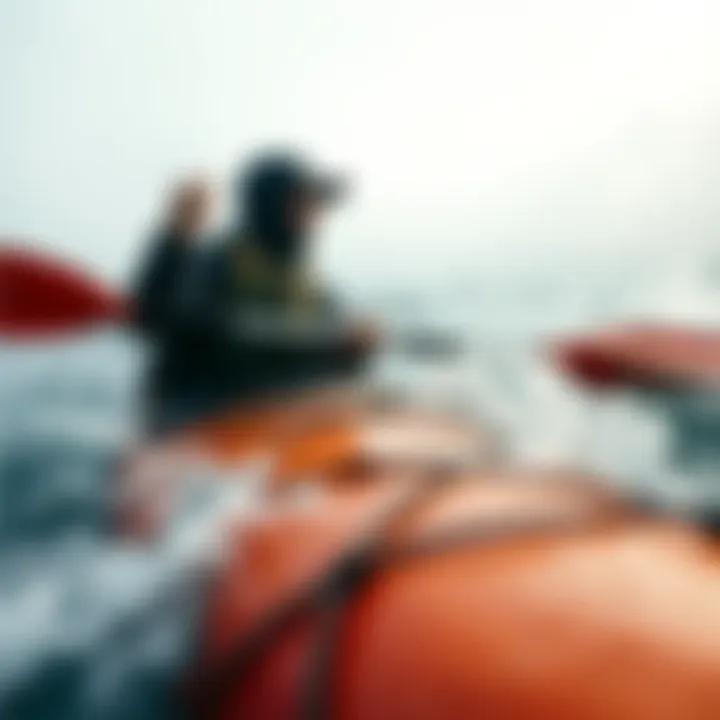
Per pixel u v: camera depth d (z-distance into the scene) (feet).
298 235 20.20
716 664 6.15
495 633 6.84
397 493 10.32
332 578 8.29
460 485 10.47
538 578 7.59
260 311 18.85
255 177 19.49
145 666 13.58
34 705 12.70
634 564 7.84
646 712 5.81
